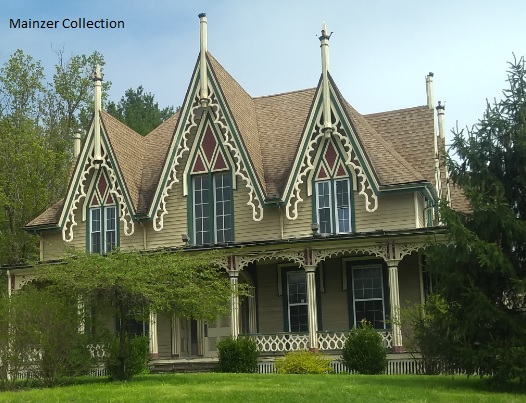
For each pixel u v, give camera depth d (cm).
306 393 1750
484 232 1847
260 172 3052
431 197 2989
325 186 2925
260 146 3219
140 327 3144
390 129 3325
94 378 2348
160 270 2077
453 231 1788
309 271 2672
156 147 3497
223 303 2664
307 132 2939
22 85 4681
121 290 2061
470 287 1819
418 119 3309
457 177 1939
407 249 2581
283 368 2523
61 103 4875
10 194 4241
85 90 4906
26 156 4219
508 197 1919
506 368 1744
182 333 3084
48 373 2178
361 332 2511
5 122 4306
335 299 2903
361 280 2886
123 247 3166
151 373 2627
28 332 2141
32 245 4322
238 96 3322
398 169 2859
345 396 1714
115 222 3216
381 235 2572
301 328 2934
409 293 2819
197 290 2062
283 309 2964
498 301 1873
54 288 2219
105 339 2280
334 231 2884
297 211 2938
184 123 3122
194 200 3105
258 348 2722
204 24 3139
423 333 1944
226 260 2766
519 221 1819
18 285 3039
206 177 3102
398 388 1845
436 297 2286
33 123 4603
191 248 2777
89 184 3269
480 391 1809
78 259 2100
